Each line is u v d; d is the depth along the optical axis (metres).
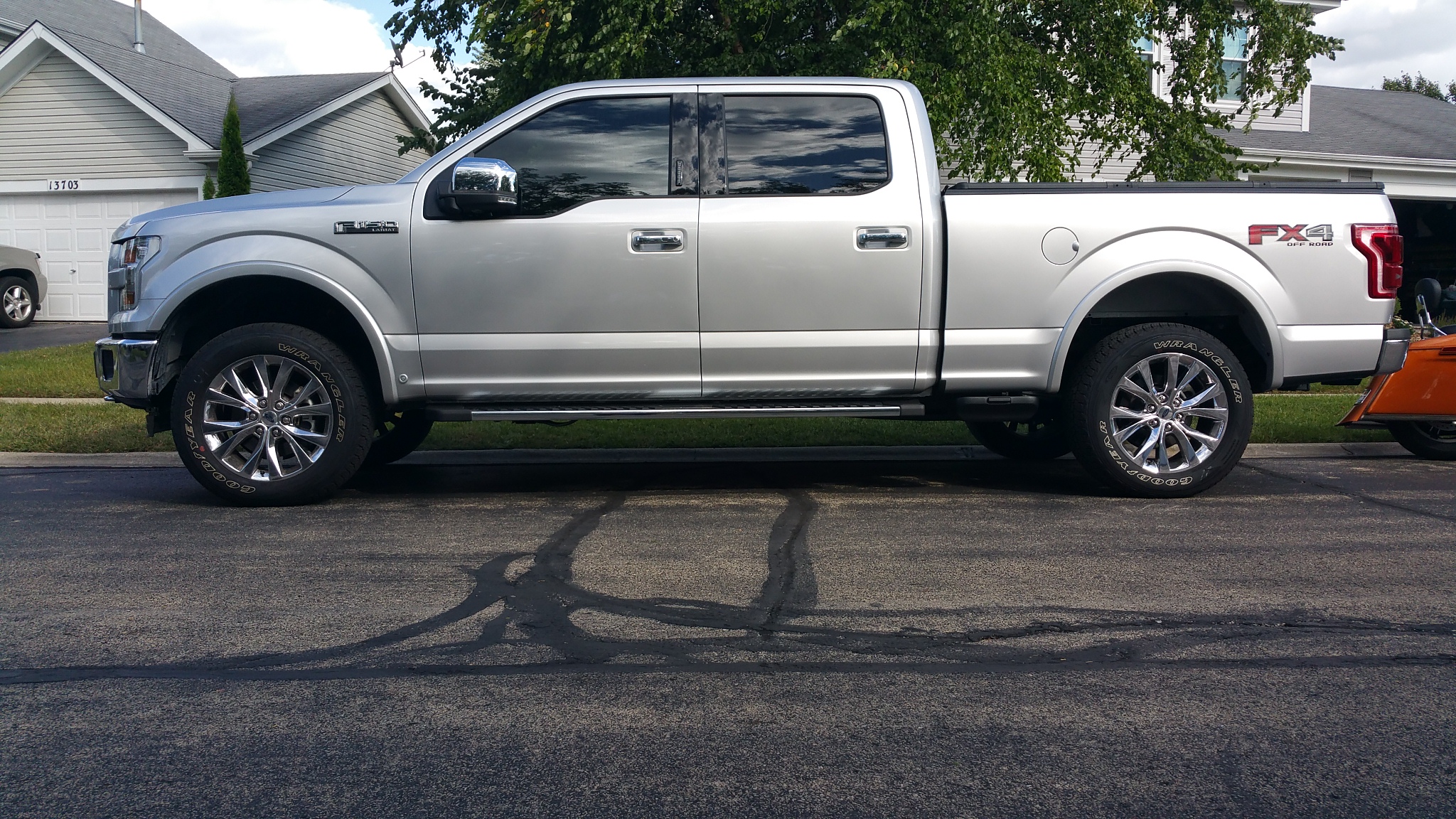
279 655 3.39
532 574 4.31
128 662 3.33
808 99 5.65
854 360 5.58
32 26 17.95
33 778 2.58
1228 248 5.59
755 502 5.80
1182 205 5.59
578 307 5.49
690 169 5.57
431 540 4.91
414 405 5.70
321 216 5.48
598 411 5.51
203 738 2.79
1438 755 2.67
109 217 18.66
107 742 2.77
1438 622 3.67
